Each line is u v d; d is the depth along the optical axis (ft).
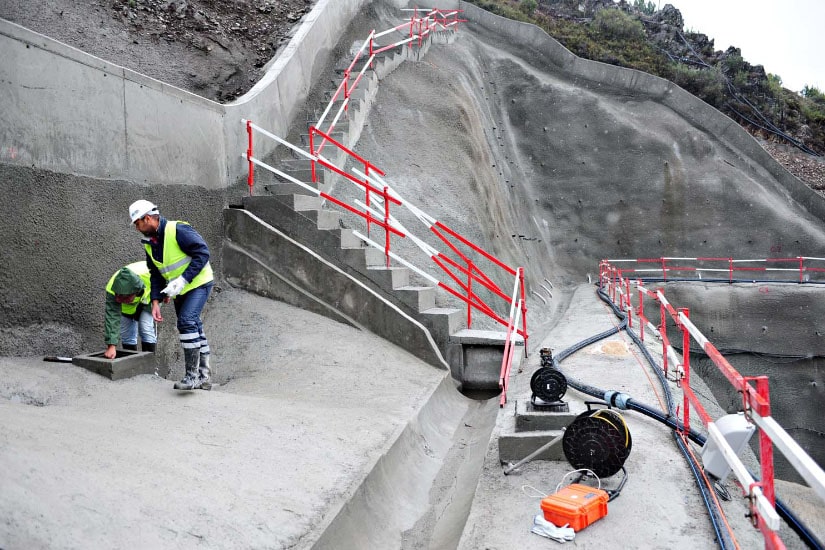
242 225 31.09
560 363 29.30
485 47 91.15
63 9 37.37
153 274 18.54
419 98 56.85
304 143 39.86
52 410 15.52
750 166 78.59
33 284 20.29
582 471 16.10
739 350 65.72
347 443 17.49
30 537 9.12
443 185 48.75
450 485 19.36
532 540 13.73
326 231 31.14
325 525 12.85
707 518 14.47
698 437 18.51
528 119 84.17
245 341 27.40
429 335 28.86
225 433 16.19
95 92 22.91
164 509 11.39
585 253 77.92
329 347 26.66
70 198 21.75
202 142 29.84
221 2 50.47
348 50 54.95
